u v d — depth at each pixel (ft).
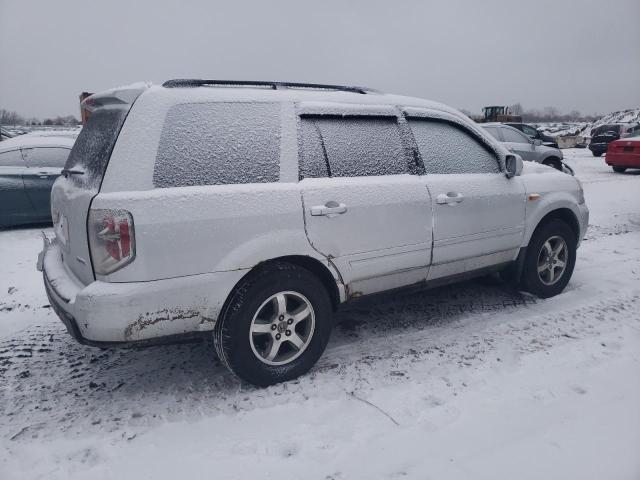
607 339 12.10
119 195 8.33
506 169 13.50
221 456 8.05
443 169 12.44
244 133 9.68
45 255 11.33
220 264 9.07
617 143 50.72
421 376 10.48
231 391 10.02
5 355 11.76
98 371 10.97
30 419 9.16
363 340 12.28
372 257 10.96
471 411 9.18
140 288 8.46
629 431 8.52
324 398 9.70
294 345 10.30
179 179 8.88
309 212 9.91
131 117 8.75
